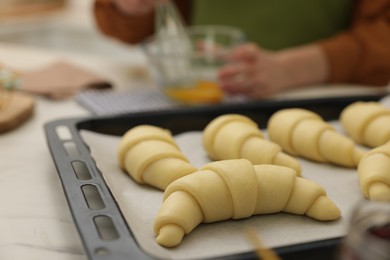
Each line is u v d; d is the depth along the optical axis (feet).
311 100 2.92
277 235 2.02
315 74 3.48
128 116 2.68
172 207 1.98
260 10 3.96
